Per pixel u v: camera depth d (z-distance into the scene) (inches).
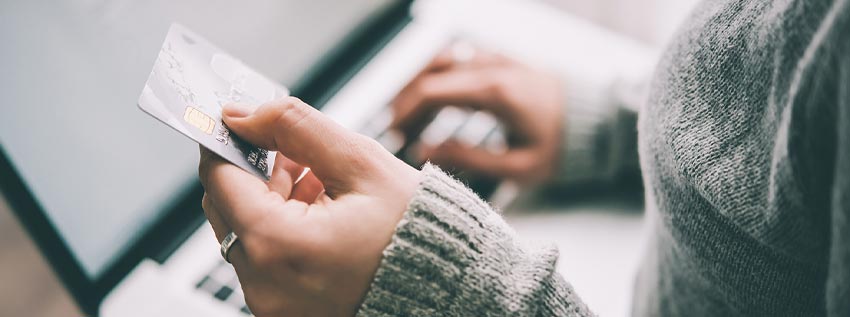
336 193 14.0
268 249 13.1
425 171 13.9
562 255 29.0
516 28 36.0
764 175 11.3
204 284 25.0
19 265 22.0
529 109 31.4
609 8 42.1
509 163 31.3
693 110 12.6
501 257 13.4
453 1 36.8
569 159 31.8
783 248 12.0
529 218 30.9
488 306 12.8
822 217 10.6
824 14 9.2
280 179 15.1
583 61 34.9
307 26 29.0
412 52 33.4
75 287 22.5
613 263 28.7
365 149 13.9
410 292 12.9
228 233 14.7
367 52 32.6
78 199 21.7
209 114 14.6
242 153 14.6
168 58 14.6
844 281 9.2
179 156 24.9
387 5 33.0
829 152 9.5
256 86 16.8
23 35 19.6
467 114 33.3
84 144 21.5
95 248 22.8
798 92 9.4
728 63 11.8
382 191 13.5
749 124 11.5
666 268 16.7
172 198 25.2
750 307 14.1
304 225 13.0
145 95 13.4
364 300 13.2
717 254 13.8
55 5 20.2
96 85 21.5
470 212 13.6
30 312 22.5
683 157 12.8
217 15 25.0
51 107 20.4
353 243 13.0
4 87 19.2
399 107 31.4
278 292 13.8
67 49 20.6
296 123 13.7
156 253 25.2
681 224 14.2
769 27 10.6
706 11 12.7
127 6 22.0
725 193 12.1
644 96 15.4
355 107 30.9
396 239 12.7
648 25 41.9
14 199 20.0
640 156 15.8
